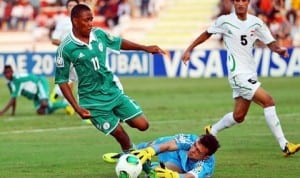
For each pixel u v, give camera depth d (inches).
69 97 1080.8
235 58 1268.5
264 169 1168.2
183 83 2827.3
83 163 1243.2
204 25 3843.5
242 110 1293.1
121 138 1103.6
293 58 2952.8
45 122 1815.9
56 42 1798.7
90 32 1079.6
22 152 1365.7
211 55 3046.3
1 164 1245.1
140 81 2950.3
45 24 4104.3
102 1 3966.5
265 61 2955.2
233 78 1273.4
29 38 4131.4
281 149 1298.0
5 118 1918.1
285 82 2763.3
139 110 1110.4
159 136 1541.6
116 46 1104.2
